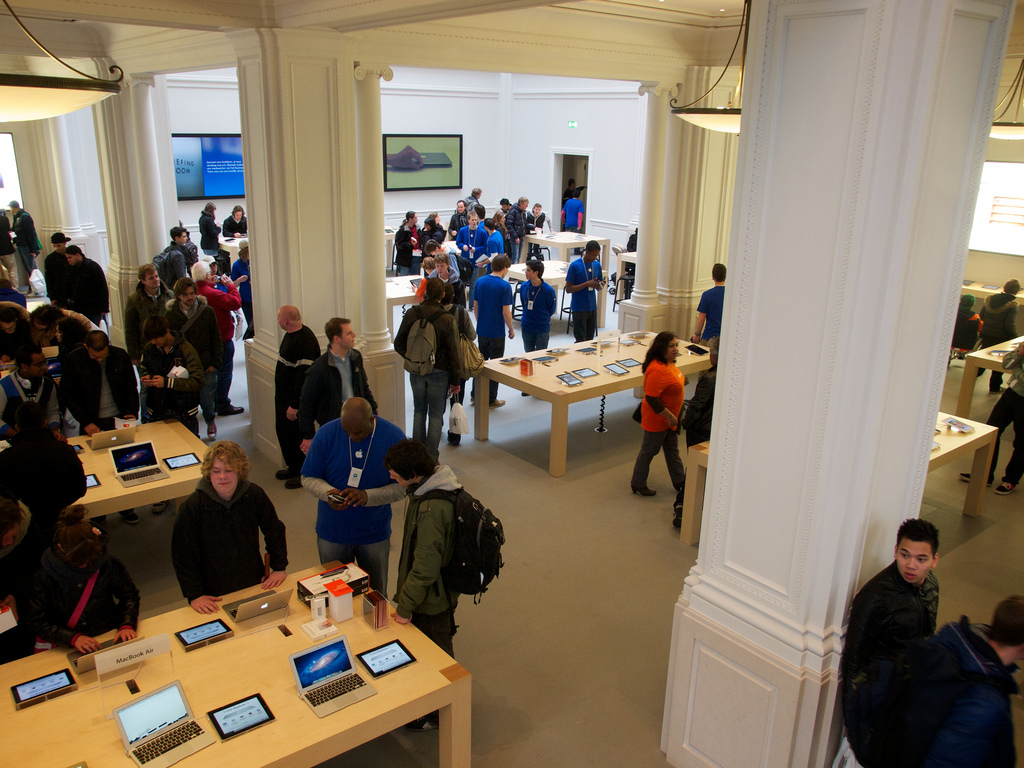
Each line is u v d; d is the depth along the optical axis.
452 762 2.66
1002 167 9.45
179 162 11.99
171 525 4.84
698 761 2.94
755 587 2.66
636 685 3.51
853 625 2.38
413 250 11.69
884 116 2.08
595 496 5.41
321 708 2.38
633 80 6.84
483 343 6.97
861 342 2.24
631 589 4.29
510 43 5.73
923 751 2.07
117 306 8.55
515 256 12.41
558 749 3.11
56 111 3.15
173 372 4.91
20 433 3.49
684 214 7.64
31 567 2.97
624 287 10.81
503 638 3.83
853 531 2.39
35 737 2.25
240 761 2.18
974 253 9.91
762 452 2.55
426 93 14.06
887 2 2.01
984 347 8.46
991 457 5.25
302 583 2.93
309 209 5.23
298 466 5.36
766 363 2.48
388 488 3.27
